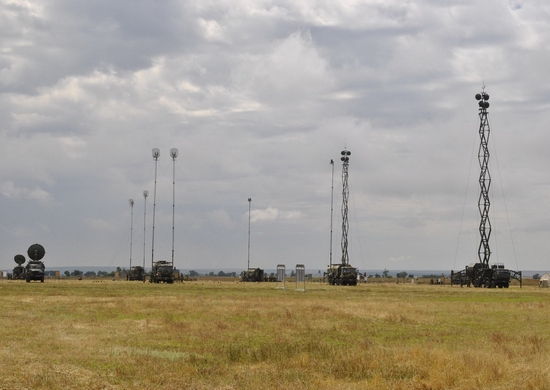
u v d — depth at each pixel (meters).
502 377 17.73
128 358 20.86
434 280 130.00
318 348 23.30
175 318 35.28
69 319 34.00
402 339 27.30
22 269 124.81
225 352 22.66
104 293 62.03
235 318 35.53
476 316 38.50
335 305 46.03
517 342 25.88
